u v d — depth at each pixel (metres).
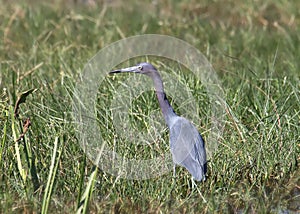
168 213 11.43
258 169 12.71
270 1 24.52
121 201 11.59
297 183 12.70
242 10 24.02
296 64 18.30
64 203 11.47
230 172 12.52
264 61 18.70
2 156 12.33
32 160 11.63
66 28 21.53
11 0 24.55
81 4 25.19
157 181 12.10
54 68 17.41
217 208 11.62
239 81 16.69
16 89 15.25
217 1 24.78
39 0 25.00
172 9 24.52
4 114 13.16
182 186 12.32
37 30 21.66
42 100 14.40
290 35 21.69
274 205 11.93
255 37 21.44
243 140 13.07
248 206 11.66
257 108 14.62
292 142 13.19
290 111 14.49
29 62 18.25
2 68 17.59
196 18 22.88
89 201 10.61
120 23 22.53
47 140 12.77
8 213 11.05
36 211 11.13
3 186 11.80
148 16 23.52
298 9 24.05
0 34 21.56
